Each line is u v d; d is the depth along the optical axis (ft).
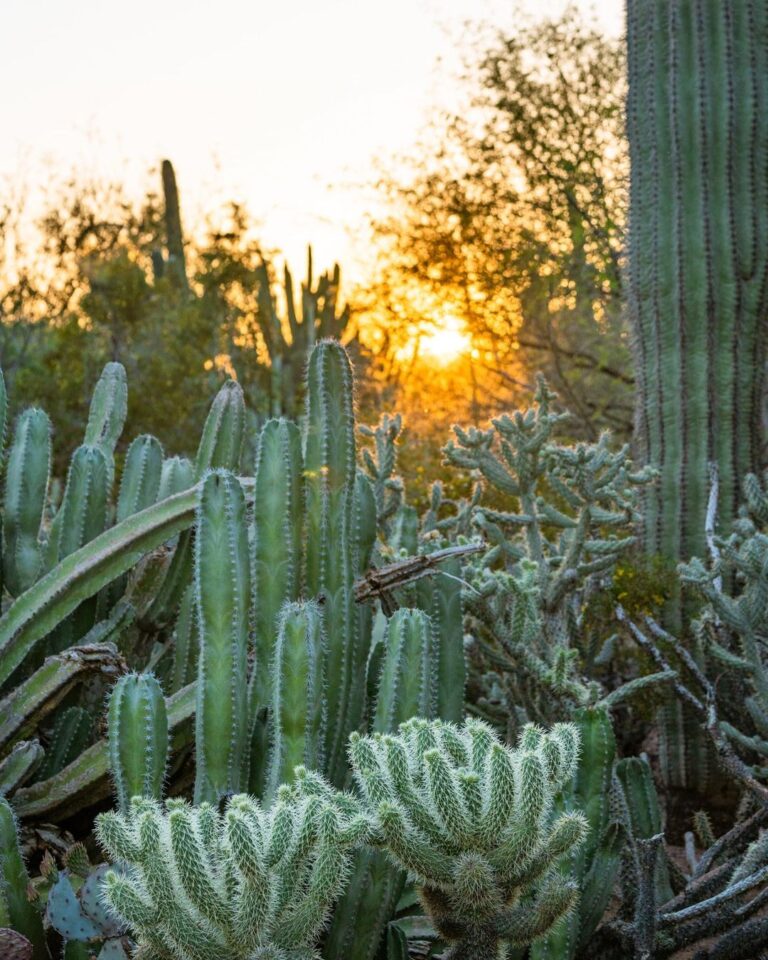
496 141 34.30
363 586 9.51
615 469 13.34
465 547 9.82
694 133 17.01
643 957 8.87
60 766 10.06
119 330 42.09
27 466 11.35
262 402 43.06
